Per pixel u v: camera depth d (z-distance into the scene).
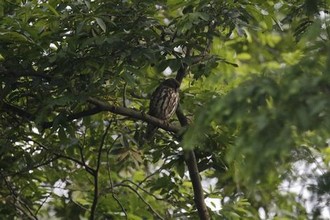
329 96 6.92
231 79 8.94
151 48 11.80
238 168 12.38
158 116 13.02
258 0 12.71
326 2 12.05
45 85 12.10
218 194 13.88
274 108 7.06
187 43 12.03
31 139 13.41
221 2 12.07
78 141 13.33
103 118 13.60
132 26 11.94
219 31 13.06
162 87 13.12
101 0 12.15
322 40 8.77
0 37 11.51
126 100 13.30
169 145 13.01
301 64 7.49
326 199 9.48
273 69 7.66
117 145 13.13
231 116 7.24
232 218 13.59
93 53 11.66
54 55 11.64
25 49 11.86
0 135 13.16
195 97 13.30
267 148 6.84
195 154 12.88
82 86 11.84
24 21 11.73
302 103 6.98
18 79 12.50
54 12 11.50
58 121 11.98
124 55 11.48
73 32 11.98
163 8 13.23
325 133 6.94
